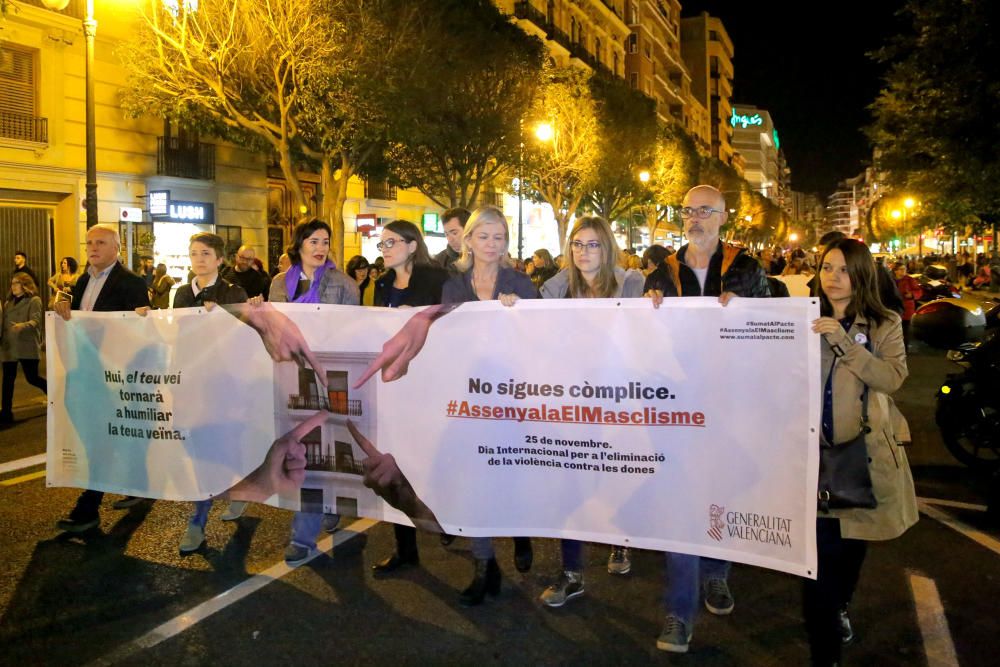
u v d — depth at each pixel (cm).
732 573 453
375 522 541
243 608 398
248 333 442
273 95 1655
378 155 2117
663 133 4372
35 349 895
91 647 356
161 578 436
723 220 404
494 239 399
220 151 2208
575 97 3133
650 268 803
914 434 796
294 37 1534
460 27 2075
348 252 2941
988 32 1581
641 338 349
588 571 452
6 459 707
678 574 355
